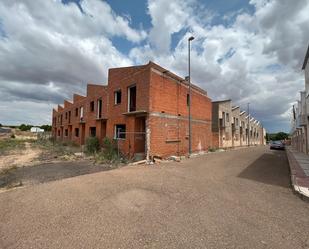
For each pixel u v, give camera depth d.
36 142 32.44
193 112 18.83
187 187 6.56
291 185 6.97
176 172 9.12
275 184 7.12
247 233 3.54
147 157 12.95
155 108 13.73
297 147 26.77
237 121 36.56
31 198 5.29
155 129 13.66
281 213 4.50
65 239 3.28
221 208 4.75
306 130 18.45
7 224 3.81
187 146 17.41
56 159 14.01
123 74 16.08
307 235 3.50
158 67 14.20
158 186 6.58
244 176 8.43
